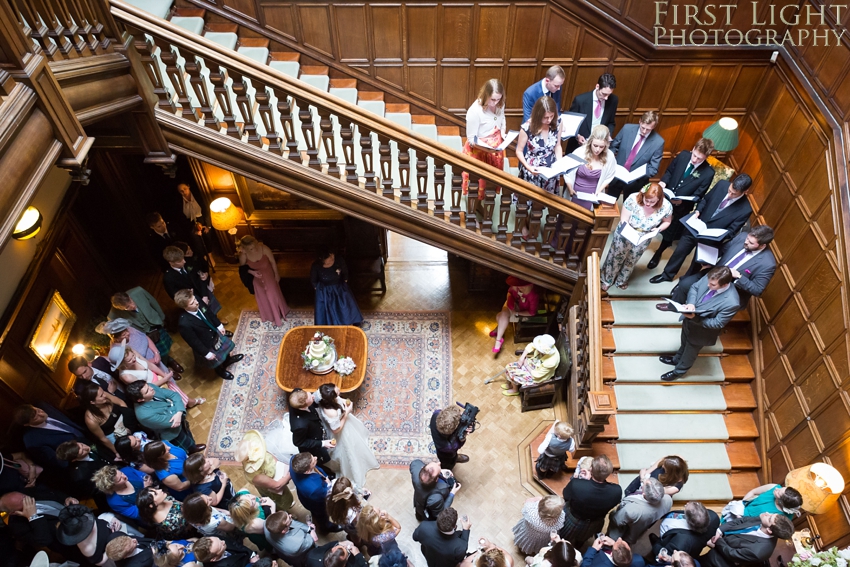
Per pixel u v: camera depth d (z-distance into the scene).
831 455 4.90
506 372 6.59
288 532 4.51
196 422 6.55
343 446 5.56
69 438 5.21
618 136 5.92
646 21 5.96
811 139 5.36
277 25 6.28
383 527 4.37
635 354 6.13
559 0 5.91
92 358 6.18
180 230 8.18
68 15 3.84
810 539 4.99
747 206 5.33
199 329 6.29
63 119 3.61
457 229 5.80
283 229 7.65
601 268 6.24
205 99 4.93
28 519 4.52
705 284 5.32
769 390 5.81
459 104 6.84
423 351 7.23
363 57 6.47
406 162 5.35
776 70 5.98
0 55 3.11
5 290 5.20
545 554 4.21
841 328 4.78
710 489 5.77
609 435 5.87
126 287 7.70
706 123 6.71
